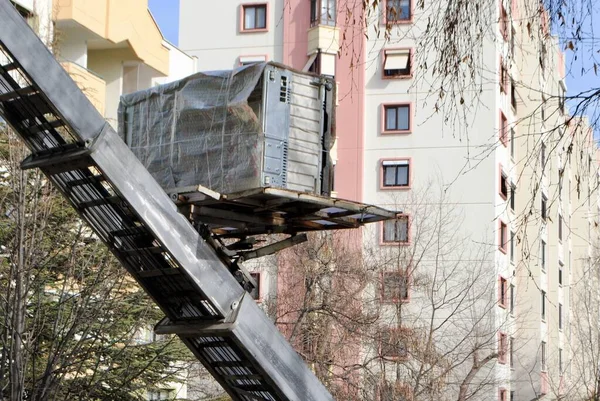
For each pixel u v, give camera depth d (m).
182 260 11.30
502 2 12.14
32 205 22.31
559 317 58.28
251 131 11.93
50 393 21.14
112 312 23.77
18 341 20.58
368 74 48.78
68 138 19.59
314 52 48.94
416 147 48.25
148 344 24.36
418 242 39.69
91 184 11.41
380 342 32.47
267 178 11.84
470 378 32.94
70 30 33.16
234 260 12.57
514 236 12.69
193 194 11.76
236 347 12.38
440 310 41.25
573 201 63.91
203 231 12.09
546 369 53.03
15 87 10.95
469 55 11.86
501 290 42.59
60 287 24.14
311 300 33.28
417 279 35.31
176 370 25.94
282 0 50.69
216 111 12.18
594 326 48.09
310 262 34.53
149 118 12.90
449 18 11.84
